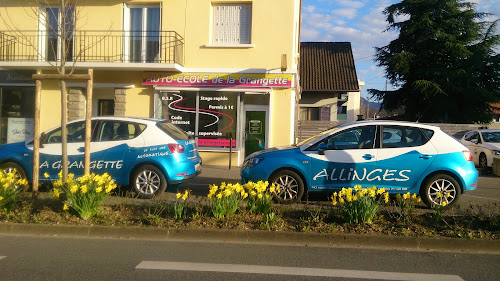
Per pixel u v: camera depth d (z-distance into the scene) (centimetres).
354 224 654
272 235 624
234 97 1403
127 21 1444
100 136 915
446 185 796
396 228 643
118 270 502
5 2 1446
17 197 750
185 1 1414
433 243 600
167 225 655
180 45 1410
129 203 795
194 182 1109
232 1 1399
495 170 1395
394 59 2800
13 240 625
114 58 1429
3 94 1499
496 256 571
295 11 1436
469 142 1669
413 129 827
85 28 1438
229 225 652
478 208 764
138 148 894
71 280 470
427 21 2758
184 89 1407
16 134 1493
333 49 2891
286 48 1384
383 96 3089
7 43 1438
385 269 513
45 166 908
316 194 921
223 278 478
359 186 679
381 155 810
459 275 495
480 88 2706
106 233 646
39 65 1356
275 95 1389
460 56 2755
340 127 851
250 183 710
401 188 805
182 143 922
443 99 2825
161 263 527
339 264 530
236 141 1404
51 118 1470
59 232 651
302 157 824
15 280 468
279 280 474
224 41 1420
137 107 1434
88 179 699
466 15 2806
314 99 2567
